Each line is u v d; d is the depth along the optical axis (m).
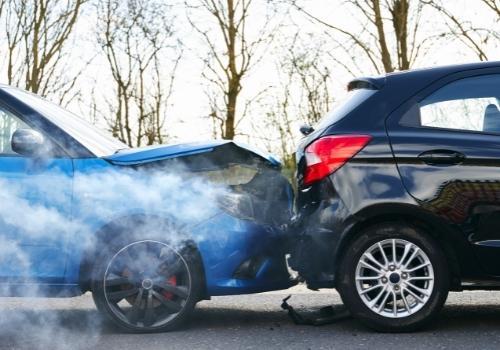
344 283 4.98
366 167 4.95
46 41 13.43
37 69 13.34
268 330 5.13
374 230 4.96
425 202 4.88
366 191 4.92
